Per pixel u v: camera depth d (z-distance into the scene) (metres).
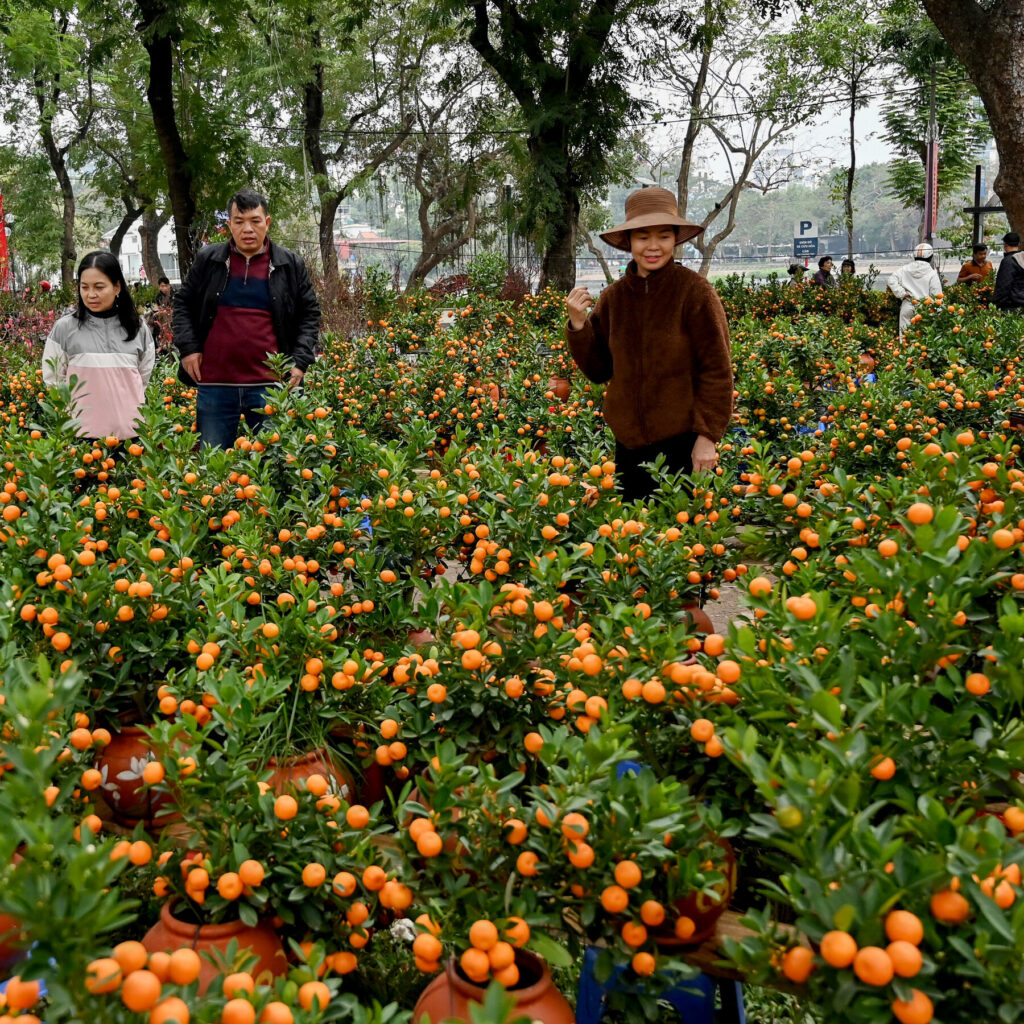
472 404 7.57
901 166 33.69
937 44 26.56
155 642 2.65
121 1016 1.44
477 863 1.82
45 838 1.47
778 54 30.61
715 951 1.94
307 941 1.91
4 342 14.48
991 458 3.90
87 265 5.65
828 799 1.52
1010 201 13.38
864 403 6.34
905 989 1.35
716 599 3.48
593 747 1.73
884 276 40.97
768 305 18.59
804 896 1.50
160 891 1.97
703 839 1.85
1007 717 2.03
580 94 20.97
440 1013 1.77
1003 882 1.45
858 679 1.85
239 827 1.92
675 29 21.80
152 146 30.50
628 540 3.10
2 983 1.90
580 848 1.69
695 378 4.34
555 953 1.74
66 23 26.52
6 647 2.28
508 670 2.33
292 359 5.92
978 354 8.68
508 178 35.56
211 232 18.97
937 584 1.88
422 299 15.73
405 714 2.38
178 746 2.34
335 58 32.56
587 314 4.56
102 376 5.74
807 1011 2.19
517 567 3.32
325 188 33.22
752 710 1.88
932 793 1.76
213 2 18.34
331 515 3.67
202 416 5.93
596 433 6.25
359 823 1.95
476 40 21.00
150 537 2.86
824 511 3.31
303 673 2.56
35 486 3.48
